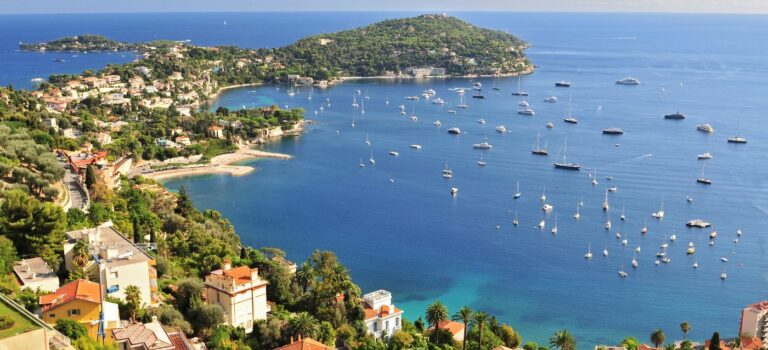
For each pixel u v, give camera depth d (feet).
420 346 477.36
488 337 508.53
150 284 441.68
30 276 403.34
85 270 427.33
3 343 238.68
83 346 298.15
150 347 322.14
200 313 424.46
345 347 466.70
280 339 433.07
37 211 447.01
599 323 636.07
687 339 590.55
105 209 614.34
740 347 521.65
